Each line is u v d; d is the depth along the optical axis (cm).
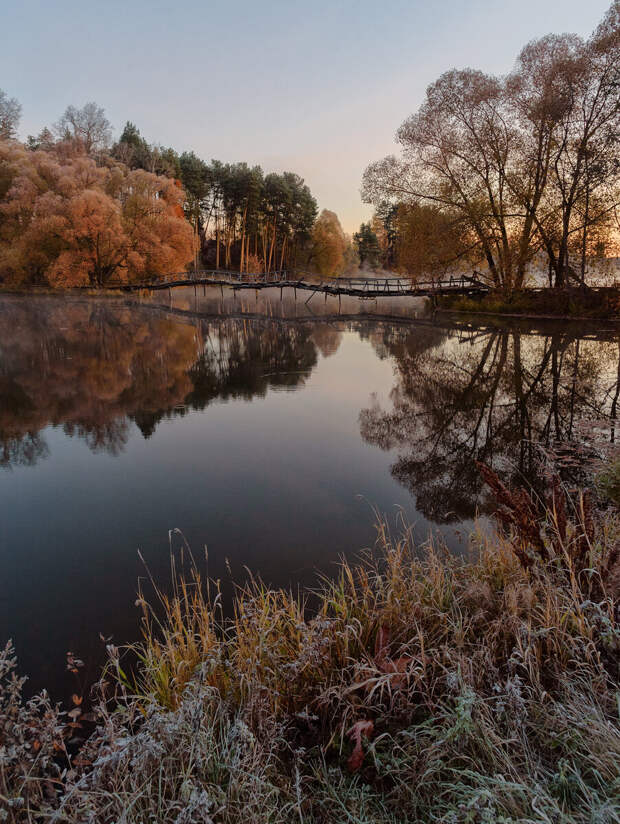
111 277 4250
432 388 1040
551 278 2503
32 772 161
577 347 1566
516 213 2394
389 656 232
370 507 472
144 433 723
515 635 220
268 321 2695
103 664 271
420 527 426
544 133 2148
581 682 192
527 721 177
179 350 1597
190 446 663
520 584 257
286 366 1323
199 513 466
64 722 225
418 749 176
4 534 430
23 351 1496
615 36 1845
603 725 158
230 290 6031
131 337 1905
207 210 6475
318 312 3316
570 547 262
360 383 1098
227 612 313
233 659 232
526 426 740
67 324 2300
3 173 3866
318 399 943
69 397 946
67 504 488
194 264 5522
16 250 3622
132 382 1092
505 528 393
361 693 210
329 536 415
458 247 2520
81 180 3719
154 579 358
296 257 6731
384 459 610
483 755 169
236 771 156
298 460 609
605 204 2088
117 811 143
